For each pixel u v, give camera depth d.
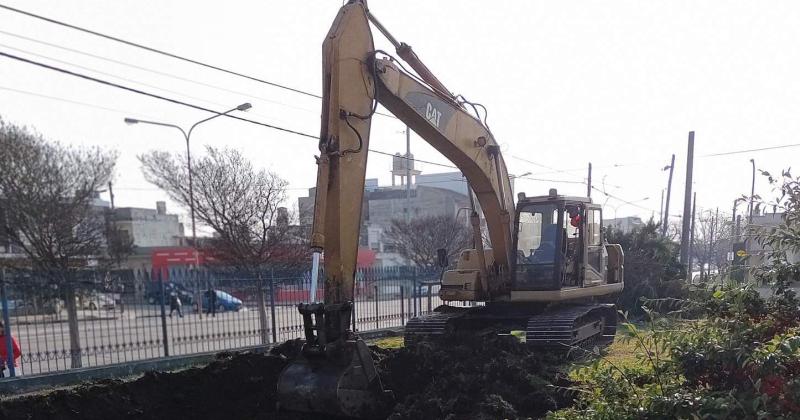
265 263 16.97
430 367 7.91
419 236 33.53
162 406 7.51
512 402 6.69
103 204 49.75
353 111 6.88
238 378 8.06
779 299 5.18
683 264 21.12
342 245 6.52
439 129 8.80
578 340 10.50
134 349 12.60
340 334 6.32
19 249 16.66
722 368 4.86
